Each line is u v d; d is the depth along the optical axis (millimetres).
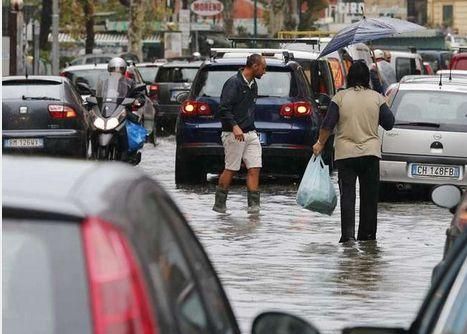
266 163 45875
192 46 153375
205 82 46344
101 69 75312
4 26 94312
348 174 32156
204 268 10469
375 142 32062
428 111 42250
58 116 47281
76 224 7797
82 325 7594
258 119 45656
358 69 32281
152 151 66625
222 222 35875
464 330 10164
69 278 7668
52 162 9258
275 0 132500
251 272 27219
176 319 8453
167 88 83875
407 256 30094
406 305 23891
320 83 53469
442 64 125188
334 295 24734
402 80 45125
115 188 8562
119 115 49344
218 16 184750
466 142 41781
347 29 46438
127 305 7734
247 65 38125
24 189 8109
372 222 32562
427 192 45938
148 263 8102
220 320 10172
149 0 147625
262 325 10312
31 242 7734
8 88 47688
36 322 7609
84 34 144250
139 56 132500
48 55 128000
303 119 45562
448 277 11227
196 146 46031
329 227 35250
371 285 25922
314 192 33719
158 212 9250
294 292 24938
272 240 32344
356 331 11508
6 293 7660
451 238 20359
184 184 47000
